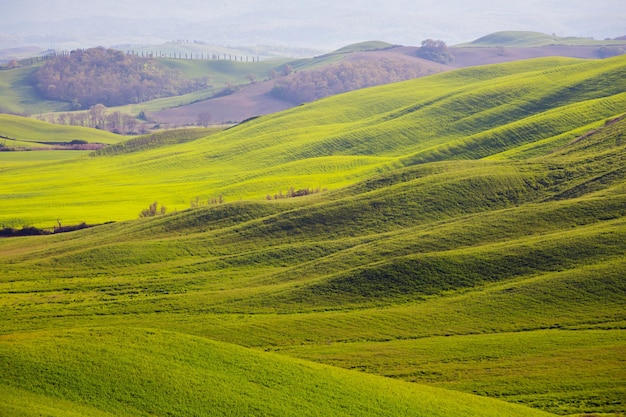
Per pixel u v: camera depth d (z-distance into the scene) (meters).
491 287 107.75
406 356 86.81
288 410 65.69
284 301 110.44
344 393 70.06
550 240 117.19
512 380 78.44
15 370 67.69
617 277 102.06
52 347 73.31
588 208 130.00
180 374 70.06
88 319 106.88
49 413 59.28
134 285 124.06
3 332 101.25
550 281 104.69
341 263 124.81
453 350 87.88
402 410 67.31
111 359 71.44
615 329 90.38
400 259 117.19
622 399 72.00
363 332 96.06
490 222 132.88
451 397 71.81
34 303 115.38
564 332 90.94
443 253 118.12
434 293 108.50
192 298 114.56
